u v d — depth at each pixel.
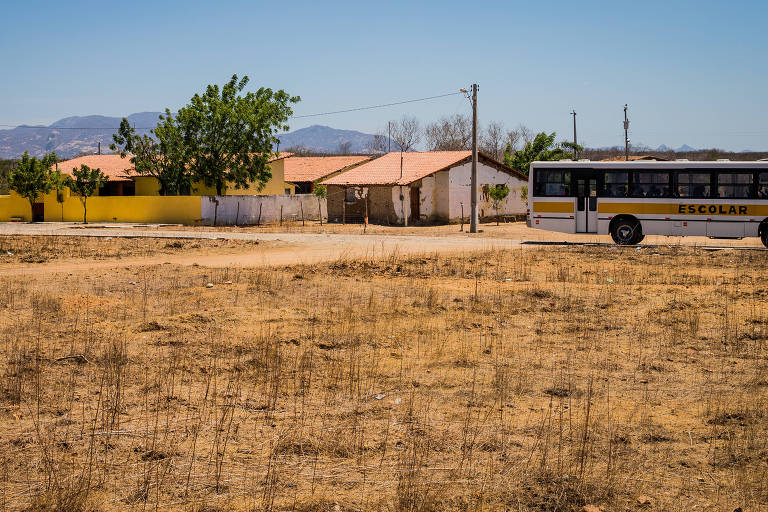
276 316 13.36
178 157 49.38
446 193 45.69
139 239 32.25
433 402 8.38
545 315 13.70
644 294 15.81
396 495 5.87
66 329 11.98
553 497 5.84
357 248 27.67
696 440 7.16
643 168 27.27
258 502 5.74
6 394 8.41
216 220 46.62
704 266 21.02
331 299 15.31
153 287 16.78
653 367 9.98
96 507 5.63
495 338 11.81
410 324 12.88
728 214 26.31
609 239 32.25
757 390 8.90
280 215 50.31
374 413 7.98
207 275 18.66
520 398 8.58
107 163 60.66
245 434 7.26
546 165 28.45
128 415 7.79
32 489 5.92
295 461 6.58
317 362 10.23
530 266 21.05
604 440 7.13
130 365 9.84
